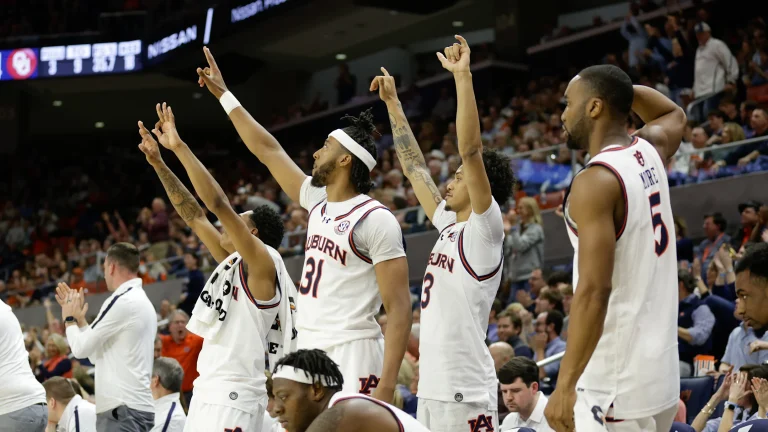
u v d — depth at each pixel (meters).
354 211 3.80
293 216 12.63
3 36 21.02
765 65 11.86
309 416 2.90
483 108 16.52
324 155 3.88
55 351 8.83
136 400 5.18
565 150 10.06
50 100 23.20
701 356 6.16
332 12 17.22
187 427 4.13
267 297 4.18
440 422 3.75
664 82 12.66
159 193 22.86
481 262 3.79
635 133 3.10
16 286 16.72
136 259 5.46
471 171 3.65
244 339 4.14
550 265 10.08
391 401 3.53
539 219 9.32
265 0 16.47
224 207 4.05
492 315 8.48
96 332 5.14
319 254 3.84
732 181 8.98
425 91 17.89
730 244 7.93
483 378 3.81
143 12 19.44
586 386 2.63
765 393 4.45
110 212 22.39
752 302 3.69
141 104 23.36
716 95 10.89
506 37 17.48
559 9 18.00
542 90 15.17
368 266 3.79
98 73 19.62
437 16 18.03
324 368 2.90
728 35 13.55
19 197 22.53
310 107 20.28
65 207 22.52
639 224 2.60
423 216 11.13
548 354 6.77
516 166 10.53
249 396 4.11
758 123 9.38
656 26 14.19
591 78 2.76
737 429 3.92
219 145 24.56
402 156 4.41
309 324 3.81
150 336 5.34
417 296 10.81
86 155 25.36
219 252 4.65
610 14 17.34
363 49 19.86
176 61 18.66
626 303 2.60
